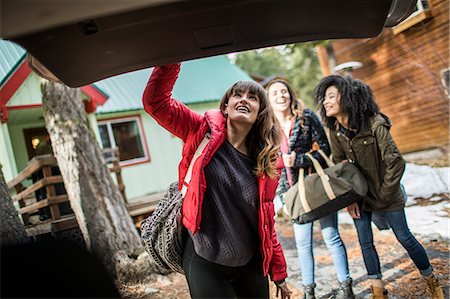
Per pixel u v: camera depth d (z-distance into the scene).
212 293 1.72
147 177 10.09
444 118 8.29
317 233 5.01
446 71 7.90
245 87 1.84
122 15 1.26
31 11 0.94
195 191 1.69
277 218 6.25
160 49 1.44
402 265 3.43
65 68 1.41
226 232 1.75
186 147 1.88
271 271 2.04
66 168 4.72
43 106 4.94
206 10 1.30
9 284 0.99
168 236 1.78
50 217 6.15
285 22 1.38
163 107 1.83
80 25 1.25
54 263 1.05
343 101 2.65
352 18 1.38
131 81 10.92
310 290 2.94
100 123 9.75
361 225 2.80
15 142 9.20
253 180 1.83
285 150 3.05
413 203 5.20
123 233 4.46
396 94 9.32
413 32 8.46
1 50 8.10
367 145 2.64
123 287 3.91
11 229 3.48
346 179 2.71
